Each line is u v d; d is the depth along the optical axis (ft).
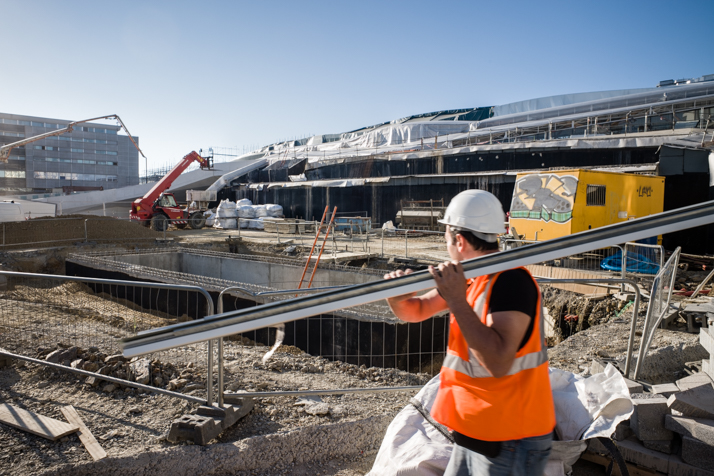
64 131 69.77
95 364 15.19
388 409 13.15
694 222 3.82
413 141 166.81
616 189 42.16
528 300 4.88
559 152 78.43
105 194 147.43
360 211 99.76
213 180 155.63
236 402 12.31
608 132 109.19
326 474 10.54
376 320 26.03
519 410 4.99
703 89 117.60
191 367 16.07
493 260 4.41
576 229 38.96
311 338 28.37
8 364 16.44
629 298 28.48
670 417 9.66
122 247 57.26
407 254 51.03
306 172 124.88
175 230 85.30
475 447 5.18
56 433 11.09
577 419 7.96
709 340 13.78
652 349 19.69
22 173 221.05
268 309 4.33
